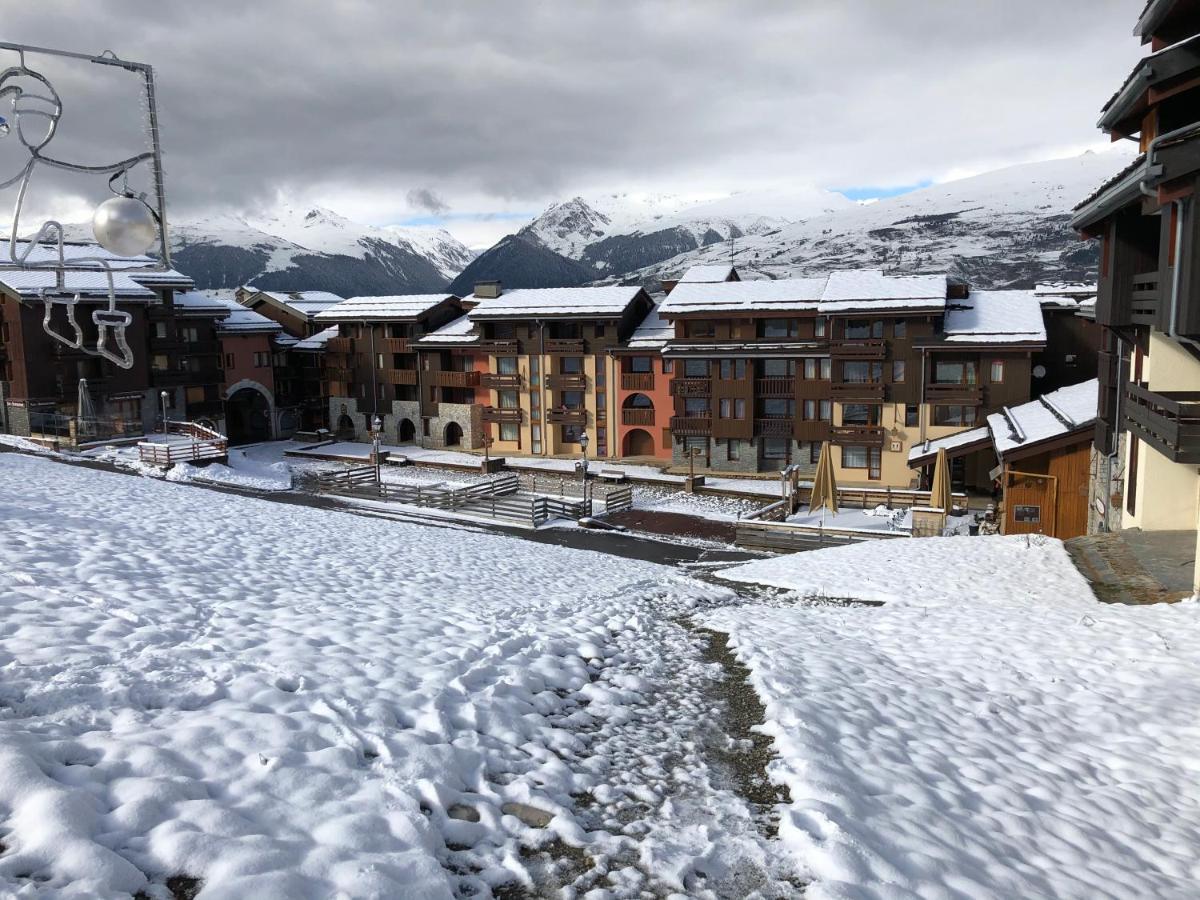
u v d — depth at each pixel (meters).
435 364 63.56
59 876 4.46
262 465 51.81
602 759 7.88
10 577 10.64
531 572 19.53
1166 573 18.45
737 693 10.35
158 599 10.77
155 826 5.14
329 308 71.56
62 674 7.27
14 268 5.47
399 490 44.38
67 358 50.97
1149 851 7.11
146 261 5.99
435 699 8.18
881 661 12.52
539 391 59.62
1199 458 16.16
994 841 6.84
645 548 33.91
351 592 13.74
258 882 4.70
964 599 18.11
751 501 44.41
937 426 46.38
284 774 6.07
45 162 5.52
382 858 5.29
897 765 8.10
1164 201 14.23
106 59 5.66
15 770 5.20
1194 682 11.47
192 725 6.61
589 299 58.84
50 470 27.56
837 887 5.61
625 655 11.70
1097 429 26.48
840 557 23.61
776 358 49.94
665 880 5.79
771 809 7.08
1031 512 29.66
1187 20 15.80
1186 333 14.05
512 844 6.02
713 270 58.59
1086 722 10.28
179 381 59.00
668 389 55.84
